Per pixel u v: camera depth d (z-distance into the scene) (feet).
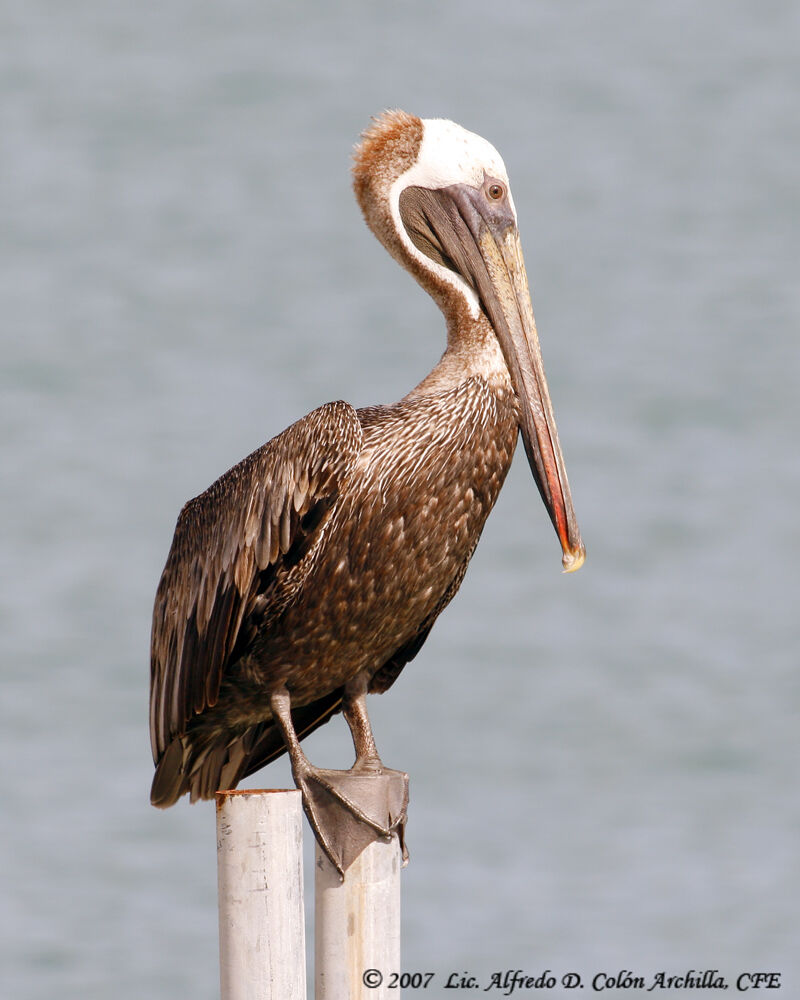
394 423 37.40
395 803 34.40
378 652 38.47
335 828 34.24
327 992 33.81
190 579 39.11
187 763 40.37
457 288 39.11
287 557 37.29
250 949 31.58
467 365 38.40
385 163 39.91
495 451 38.06
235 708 39.09
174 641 39.45
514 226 39.75
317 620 37.35
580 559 38.24
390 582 37.29
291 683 38.17
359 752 38.68
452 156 39.65
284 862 31.68
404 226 40.01
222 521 38.37
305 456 37.09
